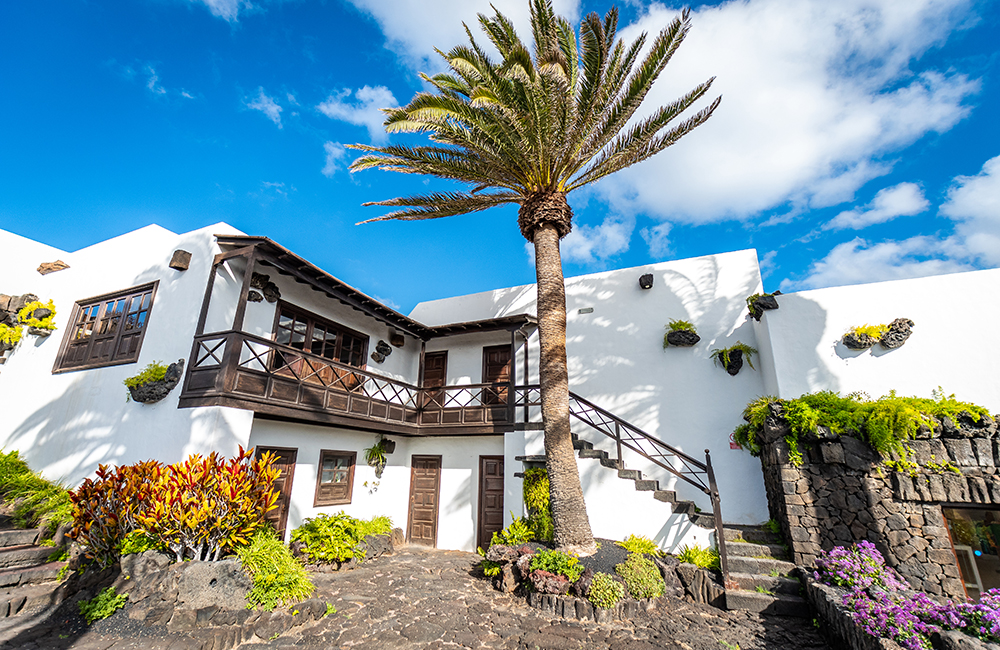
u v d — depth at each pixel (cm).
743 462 795
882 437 572
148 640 387
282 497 745
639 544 662
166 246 750
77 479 694
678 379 887
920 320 658
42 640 381
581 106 675
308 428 810
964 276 651
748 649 443
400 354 1111
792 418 634
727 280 902
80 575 474
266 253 676
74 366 785
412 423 1008
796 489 627
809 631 487
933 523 552
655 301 951
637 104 681
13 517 597
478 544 945
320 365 859
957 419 571
